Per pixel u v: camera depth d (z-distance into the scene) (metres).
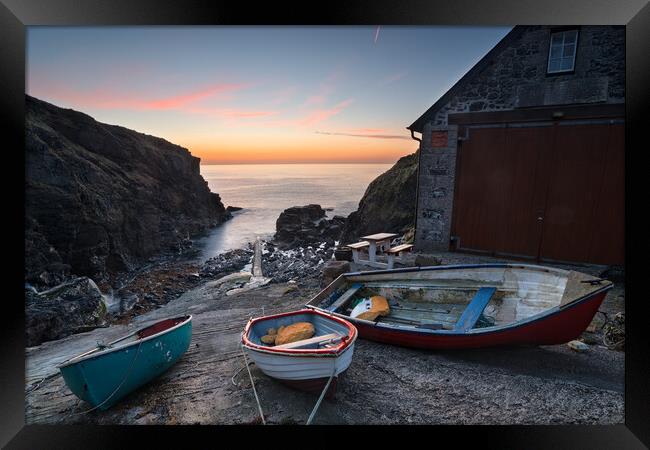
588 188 6.78
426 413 3.88
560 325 4.13
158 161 34.72
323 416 3.95
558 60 6.80
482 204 7.74
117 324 9.80
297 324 4.88
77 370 4.05
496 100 7.39
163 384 4.78
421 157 8.22
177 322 5.50
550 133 6.98
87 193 19.59
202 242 28.02
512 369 4.46
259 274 15.11
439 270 5.75
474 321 4.75
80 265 17.62
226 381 4.73
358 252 8.31
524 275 5.10
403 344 4.99
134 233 23.25
